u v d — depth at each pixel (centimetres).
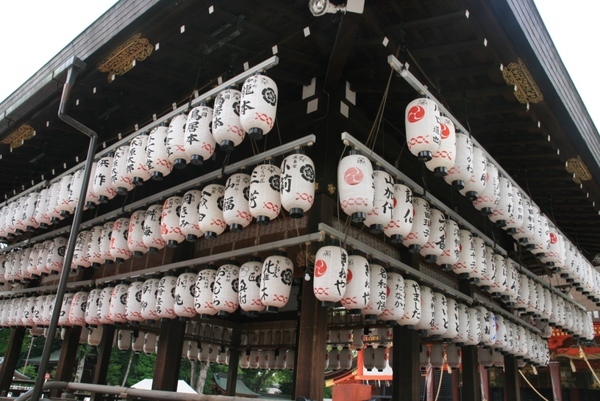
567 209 795
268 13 417
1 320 820
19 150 750
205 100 461
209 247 593
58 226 842
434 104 419
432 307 522
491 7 373
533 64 438
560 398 1365
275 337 1048
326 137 482
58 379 727
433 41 429
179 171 665
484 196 510
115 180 529
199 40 452
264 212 425
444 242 498
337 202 477
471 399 673
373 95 518
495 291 622
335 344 1043
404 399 522
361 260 433
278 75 486
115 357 2588
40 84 543
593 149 613
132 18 436
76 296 681
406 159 592
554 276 1227
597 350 1356
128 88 551
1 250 819
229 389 1045
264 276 438
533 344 825
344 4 362
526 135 568
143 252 572
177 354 596
